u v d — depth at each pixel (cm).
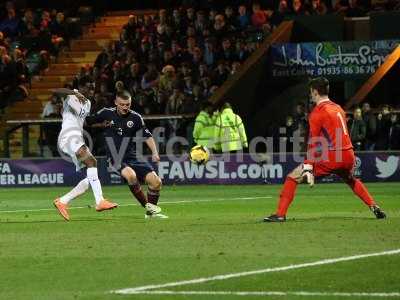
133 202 3500
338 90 5416
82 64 5881
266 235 2150
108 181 4719
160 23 5412
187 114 4766
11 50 5894
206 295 1484
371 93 5188
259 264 1752
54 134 4897
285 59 5141
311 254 1859
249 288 1533
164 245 2014
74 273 1694
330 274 1642
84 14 6147
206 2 5594
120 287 1561
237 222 2462
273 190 4162
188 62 5138
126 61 5284
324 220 2470
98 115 2645
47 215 2878
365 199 2505
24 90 5622
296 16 5369
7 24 6031
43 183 4797
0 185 4803
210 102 4631
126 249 1966
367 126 4606
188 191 4156
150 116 4741
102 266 1759
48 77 5800
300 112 4647
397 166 4544
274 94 5159
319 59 5119
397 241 2027
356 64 5088
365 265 1723
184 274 1664
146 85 5094
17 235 2244
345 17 5394
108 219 2648
